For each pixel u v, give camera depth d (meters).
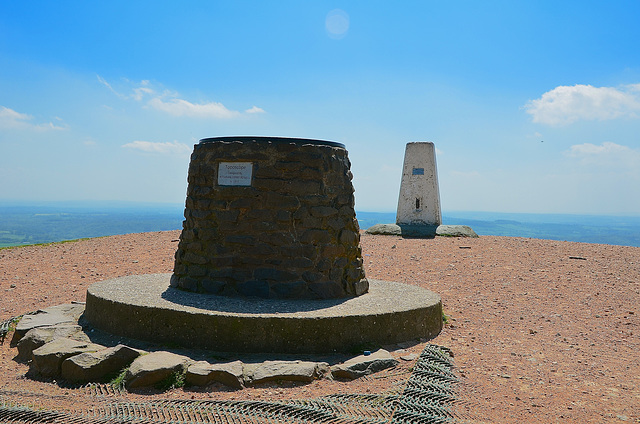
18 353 5.73
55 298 8.53
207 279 6.41
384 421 3.87
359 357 5.16
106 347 5.42
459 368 5.27
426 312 6.25
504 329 7.18
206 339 5.34
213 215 6.46
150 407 4.08
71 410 4.07
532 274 10.83
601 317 7.88
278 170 6.29
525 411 4.17
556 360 5.71
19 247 13.72
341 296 6.57
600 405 4.34
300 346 5.33
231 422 3.80
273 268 6.24
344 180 6.75
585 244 14.83
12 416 3.89
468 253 13.11
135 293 6.35
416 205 16.89
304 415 3.96
